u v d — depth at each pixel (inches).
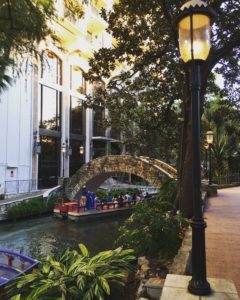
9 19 239.8
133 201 1042.7
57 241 677.9
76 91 1425.9
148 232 243.1
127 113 621.0
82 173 1075.3
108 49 505.4
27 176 1109.7
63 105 1326.3
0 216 783.1
